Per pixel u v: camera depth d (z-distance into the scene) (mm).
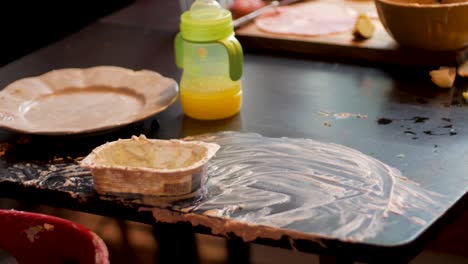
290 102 1445
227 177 1160
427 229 990
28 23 2471
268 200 1084
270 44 1724
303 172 1160
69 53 1811
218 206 1076
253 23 1827
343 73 1583
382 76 1551
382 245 955
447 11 1449
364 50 1627
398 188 1096
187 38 1323
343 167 1170
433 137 1258
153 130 1350
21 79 1525
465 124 1299
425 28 1495
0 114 1368
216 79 1349
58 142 1318
